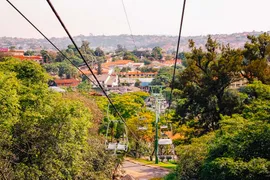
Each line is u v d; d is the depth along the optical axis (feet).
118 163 97.50
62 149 55.88
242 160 52.01
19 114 58.95
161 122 135.33
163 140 100.94
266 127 54.65
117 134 136.26
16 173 50.26
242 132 57.41
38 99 65.41
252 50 116.67
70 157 57.82
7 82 57.31
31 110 61.41
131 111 152.66
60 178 56.13
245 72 113.91
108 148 89.86
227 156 55.36
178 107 117.39
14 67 80.74
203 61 114.73
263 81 111.45
